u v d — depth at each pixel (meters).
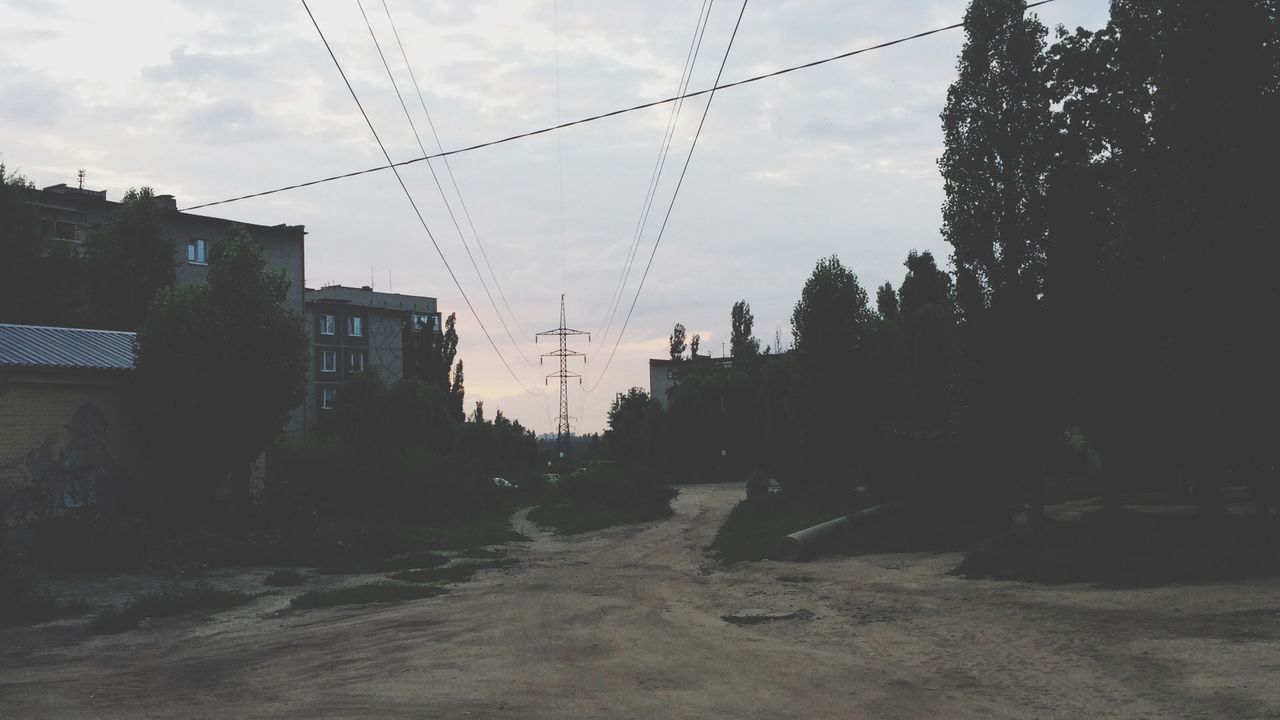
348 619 12.18
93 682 8.19
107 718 6.69
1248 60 12.45
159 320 21.75
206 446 22.09
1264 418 13.04
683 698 7.00
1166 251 13.08
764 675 7.82
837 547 20.23
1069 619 9.78
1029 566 13.75
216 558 18.84
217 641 10.63
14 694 7.65
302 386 23.48
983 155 17.00
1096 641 8.50
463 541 25.27
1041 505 16.78
